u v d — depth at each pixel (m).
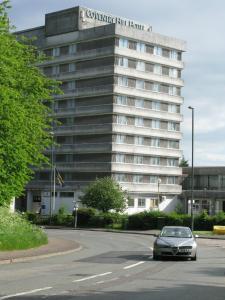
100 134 101.19
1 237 28.86
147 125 105.00
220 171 112.62
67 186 102.50
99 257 28.16
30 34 111.88
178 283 16.88
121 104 100.88
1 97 27.30
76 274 19.03
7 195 30.98
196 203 107.75
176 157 109.88
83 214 79.88
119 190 82.56
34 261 25.22
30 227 36.00
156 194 105.25
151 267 22.45
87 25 105.31
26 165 32.38
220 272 21.00
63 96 105.12
